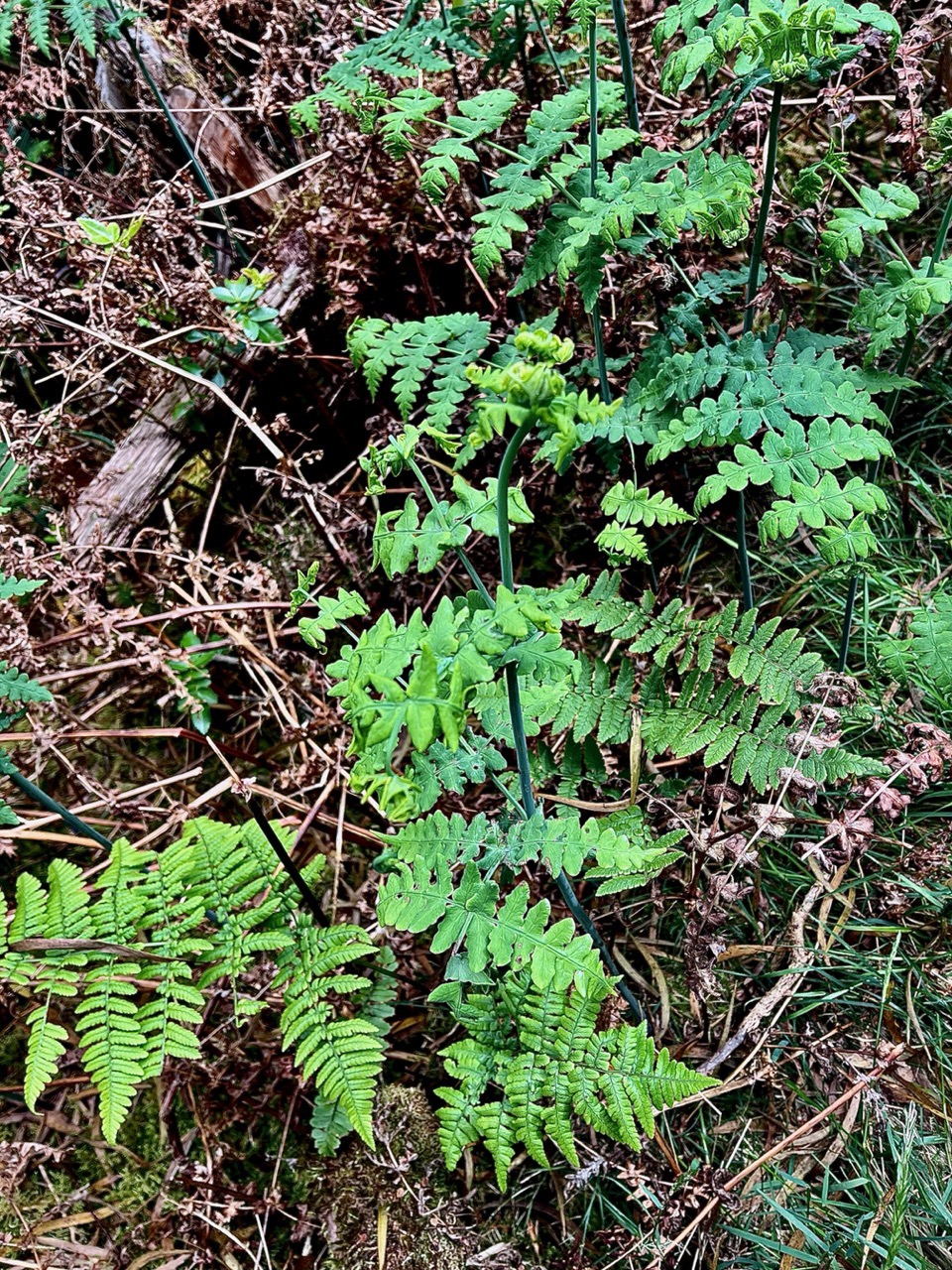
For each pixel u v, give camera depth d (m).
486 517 0.77
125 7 1.18
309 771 1.09
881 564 1.14
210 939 0.92
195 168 1.21
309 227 1.11
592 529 1.19
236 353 1.15
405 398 1.00
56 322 1.23
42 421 1.09
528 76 1.13
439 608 0.66
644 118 1.12
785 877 1.02
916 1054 0.95
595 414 0.60
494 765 0.86
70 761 1.13
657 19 1.09
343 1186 0.97
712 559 1.19
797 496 0.84
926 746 0.93
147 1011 0.88
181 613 1.09
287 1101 1.00
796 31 0.78
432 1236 0.94
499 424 0.60
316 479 1.24
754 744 0.94
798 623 1.14
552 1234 0.94
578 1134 0.96
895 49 0.90
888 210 0.86
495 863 0.80
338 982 0.89
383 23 1.19
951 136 0.85
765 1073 0.92
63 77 1.21
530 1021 0.83
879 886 1.01
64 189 1.18
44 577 1.11
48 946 0.89
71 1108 1.04
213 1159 0.98
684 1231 0.88
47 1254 0.97
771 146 0.86
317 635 0.79
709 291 0.99
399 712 0.62
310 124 1.01
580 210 0.93
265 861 0.94
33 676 1.11
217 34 1.23
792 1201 0.92
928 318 1.18
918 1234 0.89
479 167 1.08
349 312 1.12
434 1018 1.03
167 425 1.17
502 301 1.13
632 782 0.99
